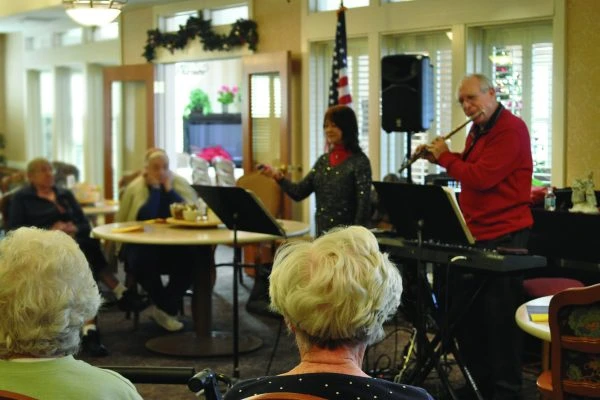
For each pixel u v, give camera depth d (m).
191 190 6.00
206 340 5.25
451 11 6.19
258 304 5.93
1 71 12.64
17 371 1.66
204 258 5.26
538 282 4.42
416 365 3.69
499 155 3.70
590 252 4.68
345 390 1.50
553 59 5.64
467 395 4.07
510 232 3.76
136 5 8.94
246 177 6.62
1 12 10.14
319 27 7.24
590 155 5.51
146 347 5.18
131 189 5.91
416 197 3.43
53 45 11.36
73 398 1.65
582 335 2.50
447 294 3.53
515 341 3.69
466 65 6.15
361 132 7.17
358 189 4.59
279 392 1.50
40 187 5.72
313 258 1.56
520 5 5.78
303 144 7.51
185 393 4.30
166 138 9.16
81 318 1.71
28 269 1.66
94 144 10.70
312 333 1.54
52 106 11.56
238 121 11.21
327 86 7.48
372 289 1.53
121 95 9.73
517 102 6.05
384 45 6.77
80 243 5.70
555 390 2.57
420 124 5.41
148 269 5.49
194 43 8.51
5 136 12.75
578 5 5.50
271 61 7.47
